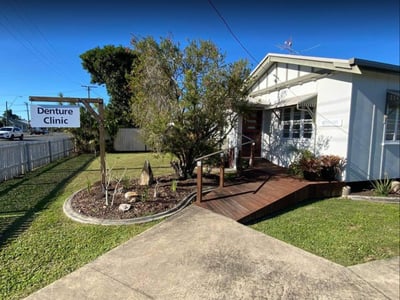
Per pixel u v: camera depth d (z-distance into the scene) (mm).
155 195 5660
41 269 2990
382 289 2775
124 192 6020
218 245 3553
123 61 22672
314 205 6012
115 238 3830
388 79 7090
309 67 7848
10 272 2916
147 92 6844
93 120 15992
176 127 6738
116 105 22812
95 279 2725
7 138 28984
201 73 6840
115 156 14898
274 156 9984
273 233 4348
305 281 2732
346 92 6590
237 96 7195
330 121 7098
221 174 6648
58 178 8156
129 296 2441
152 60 6750
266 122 10711
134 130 18203
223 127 7566
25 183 7410
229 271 2898
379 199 6418
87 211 4828
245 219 4801
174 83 6949
